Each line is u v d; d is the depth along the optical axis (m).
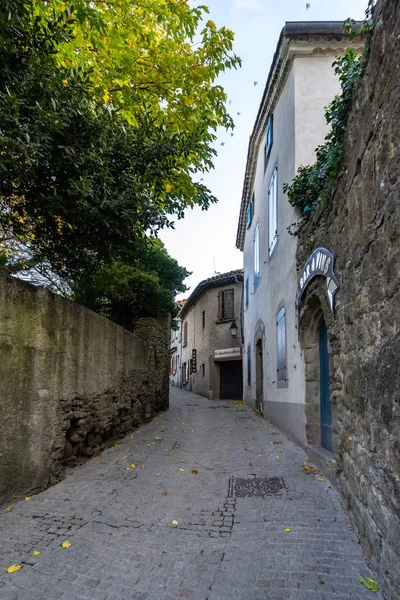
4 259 8.80
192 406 17.33
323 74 7.87
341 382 4.39
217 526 4.01
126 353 9.13
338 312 4.56
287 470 5.86
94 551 3.47
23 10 4.40
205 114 7.44
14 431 4.59
